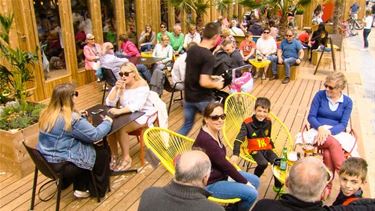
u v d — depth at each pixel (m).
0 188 3.57
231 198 2.60
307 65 9.70
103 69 5.99
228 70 5.31
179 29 8.57
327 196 3.14
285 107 6.07
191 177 1.75
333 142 3.25
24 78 4.45
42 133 3.02
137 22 9.23
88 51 7.29
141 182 3.71
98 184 3.35
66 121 2.97
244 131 3.32
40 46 6.41
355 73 8.72
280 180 2.89
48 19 6.61
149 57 7.02
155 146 2.98
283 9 9.71
